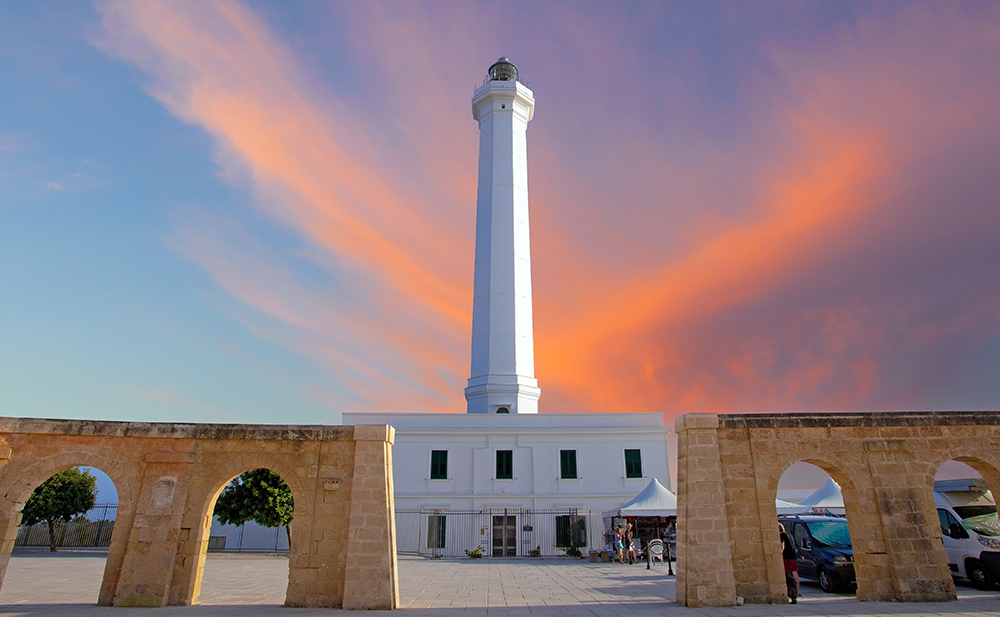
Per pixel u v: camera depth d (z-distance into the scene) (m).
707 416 16.03
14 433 15.25
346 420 39.16
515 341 41.94
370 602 14.77
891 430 16.08
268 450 15.99
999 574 16.64
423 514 36.75
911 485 15.64
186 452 15.87
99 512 41.44
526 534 36.56
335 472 15.91
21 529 40.50
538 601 16.17
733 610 14.12
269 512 33.09
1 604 15.28
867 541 15.35
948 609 13.72
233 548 40.09
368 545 15.22
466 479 37.75
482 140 48.69
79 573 22.78
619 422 39.56
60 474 35.97
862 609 13.87
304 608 14.82
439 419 39.25
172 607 14.70
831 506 29.84
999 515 16.14
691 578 14.88
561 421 39.44
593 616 13.63
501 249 44.03
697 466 15.66
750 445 15.95
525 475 37.91
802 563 19.47
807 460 15.89
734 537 15.29
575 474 37.94
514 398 40.56
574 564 29.47
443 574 23.86
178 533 15.37
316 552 15.31
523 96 48.84
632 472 38.09
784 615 13.32
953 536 18.39
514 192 45.84
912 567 15.04
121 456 15.70
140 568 15.00
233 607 14.98
